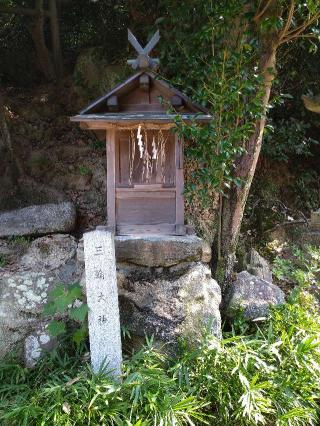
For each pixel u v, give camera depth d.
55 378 2.55
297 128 4.62
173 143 3.04
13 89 5.65
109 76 4.76
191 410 2.36
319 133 5.11
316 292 3.72
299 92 4.61
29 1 5.52
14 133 4.81
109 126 2.90
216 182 3.03
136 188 3.03
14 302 3.13
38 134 4.93
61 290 2.76
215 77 3.05
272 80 3.25
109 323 2.58
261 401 2.48
